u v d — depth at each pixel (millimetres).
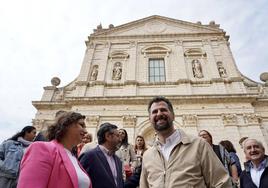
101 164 4559
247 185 5324
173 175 3371
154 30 24797
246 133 16609
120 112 18281
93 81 20625
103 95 19703
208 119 17625
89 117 18047
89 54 22922
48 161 3006
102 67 21734
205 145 3574
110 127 5250
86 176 3438
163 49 22906
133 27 25297
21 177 2762
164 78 21016
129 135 17000
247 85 20391
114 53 22953
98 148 4953
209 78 20297
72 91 21031
